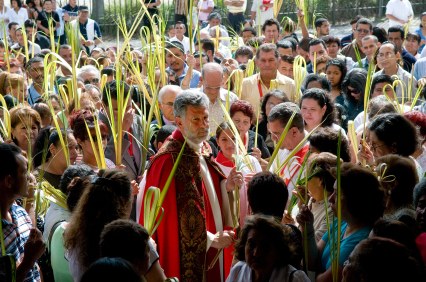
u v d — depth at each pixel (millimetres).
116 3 16766
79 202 3787
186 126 4688
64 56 9508
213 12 12844
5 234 3941
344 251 3824
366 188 3842
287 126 4906
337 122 6410
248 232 3723
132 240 3330
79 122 5027
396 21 12805
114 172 3865
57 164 5090
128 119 5672
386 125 4676
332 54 9898
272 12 13047
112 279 2779
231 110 5902
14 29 12578
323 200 4340
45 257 4234
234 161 5285
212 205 4879
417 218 3754
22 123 5609
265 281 3703
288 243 3703
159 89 7098
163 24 7062
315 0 17016
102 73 8227
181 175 4727
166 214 4711
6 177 3928
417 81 8117
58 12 13688
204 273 4797
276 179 4113
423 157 5301
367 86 5715
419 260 3395
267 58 7383
